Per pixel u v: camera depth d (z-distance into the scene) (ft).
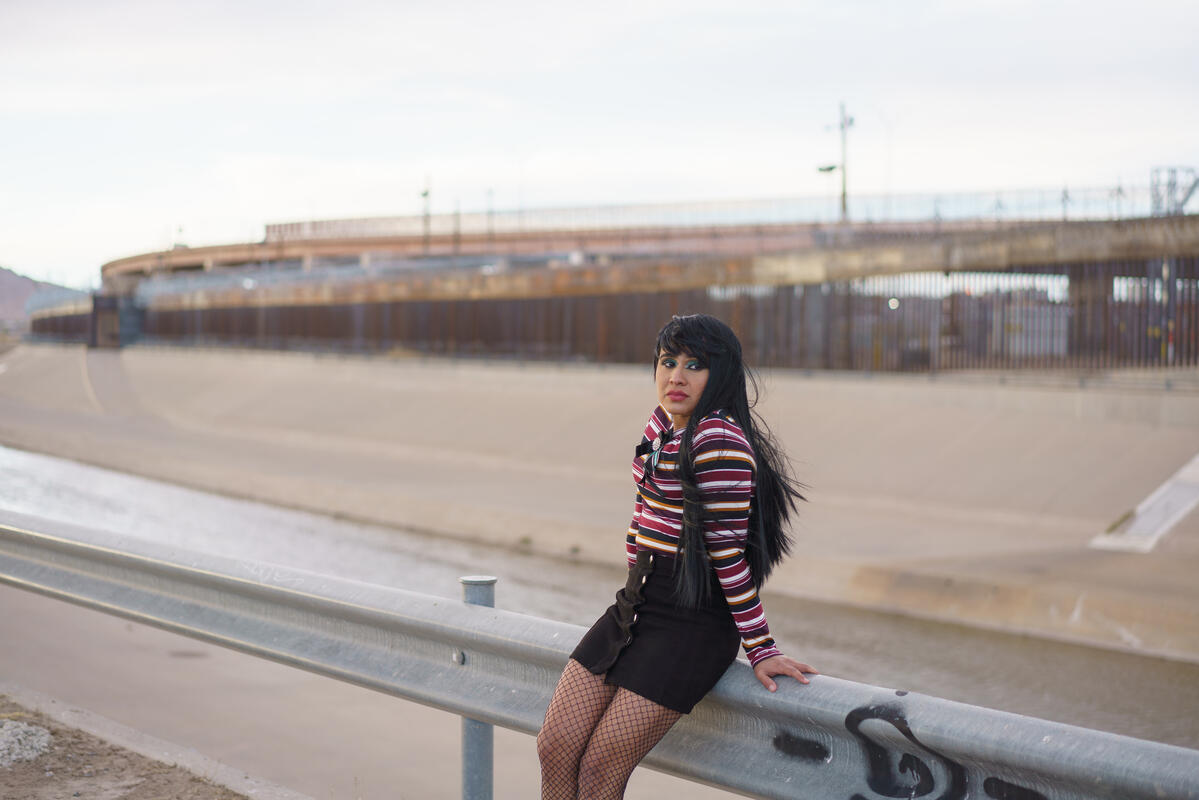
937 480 79.10
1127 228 102.78
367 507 81.41
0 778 14.61
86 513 79.77
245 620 13.51
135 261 414.21
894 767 8.08
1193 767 6.48
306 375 182.70
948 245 118.42
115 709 20.39
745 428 9.05
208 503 87.56
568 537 65.41
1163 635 40.88
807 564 54.54
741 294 147.84
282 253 341.21
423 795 16.60
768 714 8.66
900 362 123.75
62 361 257.34
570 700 9.13
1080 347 107.34
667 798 18.48
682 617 8.87
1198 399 78.43
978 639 42.63
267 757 18.20
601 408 124.06
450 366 160.97
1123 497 68.23
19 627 26.50
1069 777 6.93
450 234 299.38
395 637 11.69
